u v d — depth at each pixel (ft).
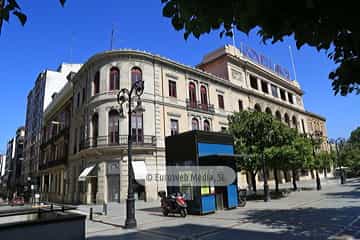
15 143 252.01
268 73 134.10
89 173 73.26
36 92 175.73
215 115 98.27
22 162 198.29
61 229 20.74
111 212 53.98
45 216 22.88
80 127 88.89
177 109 86.02
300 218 36.55
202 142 47.14
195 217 42.22
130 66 79.66
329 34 8.00
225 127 100.99
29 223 19.08
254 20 7.79
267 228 30.86
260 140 67.31
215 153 48.88
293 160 67.31
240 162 65.72
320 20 7.75
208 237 28.07
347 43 9.26
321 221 33.50
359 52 9.46
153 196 72.18
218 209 48.96
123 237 30.27
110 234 32.30
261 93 125.90
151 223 38.63
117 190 71.20
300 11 7.47
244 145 65.98
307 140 85.56
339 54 11.02
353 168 187.42
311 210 43.50
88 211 56.65
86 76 89.04
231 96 108.06
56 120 125.39
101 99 77.36
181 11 8.25
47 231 19.95
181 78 90.63
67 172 97.19
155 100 80.43
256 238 26.30
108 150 72.13
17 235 18.47
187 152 47.42
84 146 79.46
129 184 37.32
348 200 53.98
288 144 68.59
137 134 75.82
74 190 87.86
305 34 8.00
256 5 7.20
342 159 170.50
